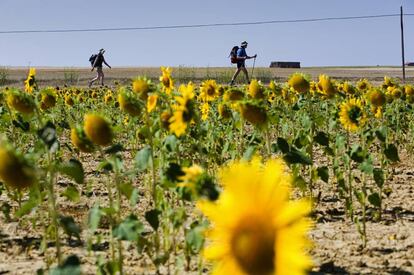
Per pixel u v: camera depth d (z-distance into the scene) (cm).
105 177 1108
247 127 2009
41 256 642
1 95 1045
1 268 604
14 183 339
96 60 4434
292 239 194
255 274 197
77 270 341
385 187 1003
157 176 907
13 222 784
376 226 771
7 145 342
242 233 200
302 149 843
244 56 3578
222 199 208
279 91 1306
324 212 840
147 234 712
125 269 579
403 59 5306
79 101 2109
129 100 580
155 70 10075
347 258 632
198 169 361
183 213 533
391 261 625
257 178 201
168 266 534
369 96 934
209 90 986
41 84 5669
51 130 443
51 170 434
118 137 1650
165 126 615
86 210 858
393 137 1440
